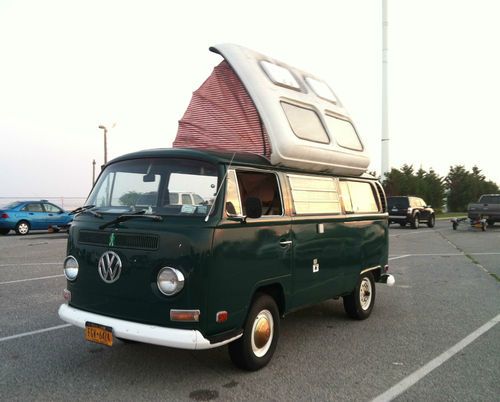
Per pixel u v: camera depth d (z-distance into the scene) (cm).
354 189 668
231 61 529
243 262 433
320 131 573
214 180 429
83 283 449
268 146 505
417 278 1027
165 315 395
